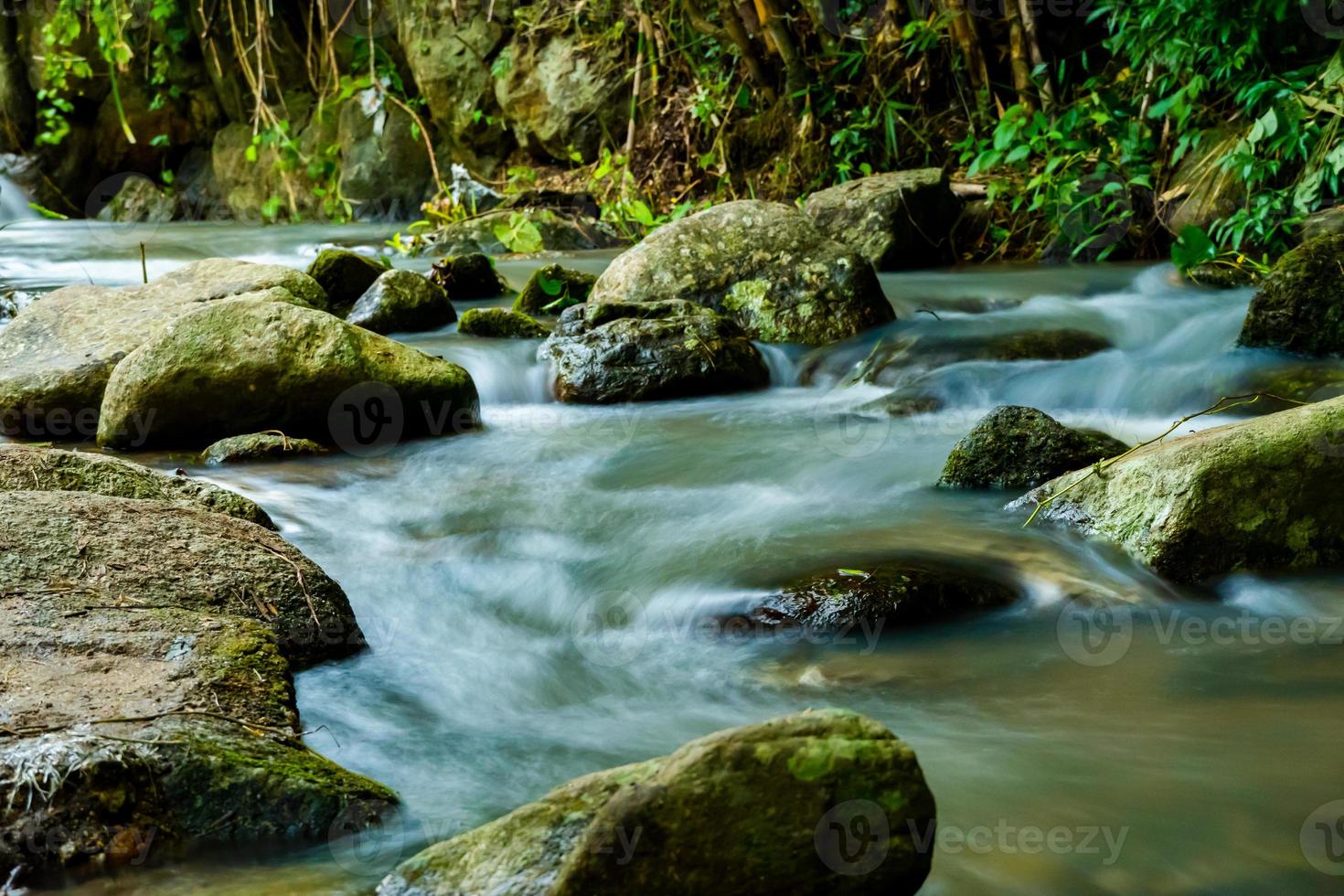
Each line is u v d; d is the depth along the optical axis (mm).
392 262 8586
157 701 2273
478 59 10797
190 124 12992
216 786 2066
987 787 2207
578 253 8672
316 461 4465
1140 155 7645
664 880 1617
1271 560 3219
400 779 2293
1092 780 2229
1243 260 6719
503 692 2709
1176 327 5777
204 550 2953
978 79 8648
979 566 3232
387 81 10391
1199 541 3203
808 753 1625
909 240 7582
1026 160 8258
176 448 4617
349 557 3482
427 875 1816
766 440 4652
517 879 1724
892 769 1632
